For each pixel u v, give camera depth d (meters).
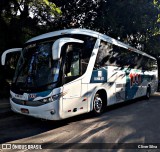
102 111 7.80
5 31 11.76
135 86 10.98
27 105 5.78
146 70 13.02
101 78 7.50
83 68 6.54
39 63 6.07
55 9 11.71
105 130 5.66
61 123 6.48
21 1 10.87
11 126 6.19
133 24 12.64
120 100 9.15
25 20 12.10
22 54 6.80
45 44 6.35
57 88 5.51
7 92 11.48
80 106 6.36
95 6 13.83
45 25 13.50
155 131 5.60
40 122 6.63
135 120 6.86
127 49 9.98
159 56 22.34
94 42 7.22
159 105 10.55
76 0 13.73
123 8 12.07
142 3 12.13
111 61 8.28
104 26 13.11
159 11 12.87
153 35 15.63
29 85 5.90
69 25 14.43
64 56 5.82
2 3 10.73
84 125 6.21
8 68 12.28
